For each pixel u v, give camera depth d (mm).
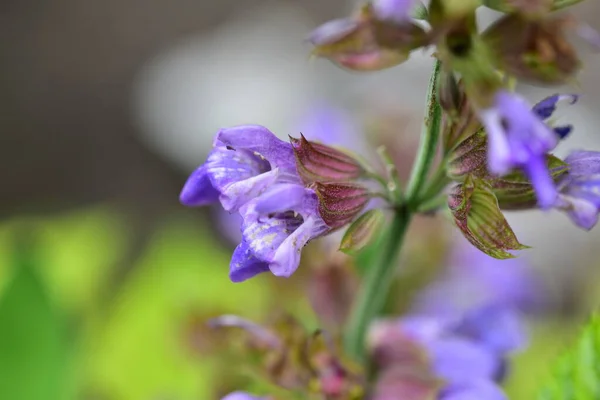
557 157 240
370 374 276
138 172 674
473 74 224
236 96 544
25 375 298
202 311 305
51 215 636
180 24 762
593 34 229
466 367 276
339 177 247
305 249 296
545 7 224
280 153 244
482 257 345
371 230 247
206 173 244
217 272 375
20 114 702
